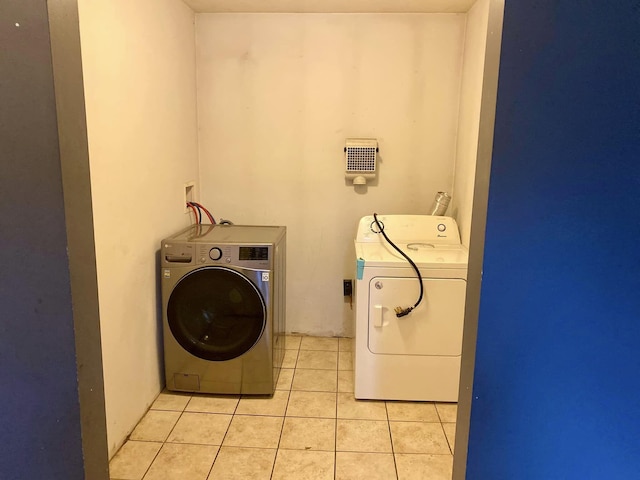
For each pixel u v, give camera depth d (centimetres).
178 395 245
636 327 88
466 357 125
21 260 100
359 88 289
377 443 208
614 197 88
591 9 88
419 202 300
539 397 104
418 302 231
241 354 237
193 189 292
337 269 312
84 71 167
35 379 104
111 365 193
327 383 260
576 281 95
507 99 101
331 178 301
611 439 94
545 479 105
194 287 231
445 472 189
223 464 193
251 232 260
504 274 107
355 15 282
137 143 211
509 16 99
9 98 95
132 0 203
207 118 297
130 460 194
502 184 105
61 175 98
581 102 91
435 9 271
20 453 107
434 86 286
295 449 203
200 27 287
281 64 289
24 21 92
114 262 194
